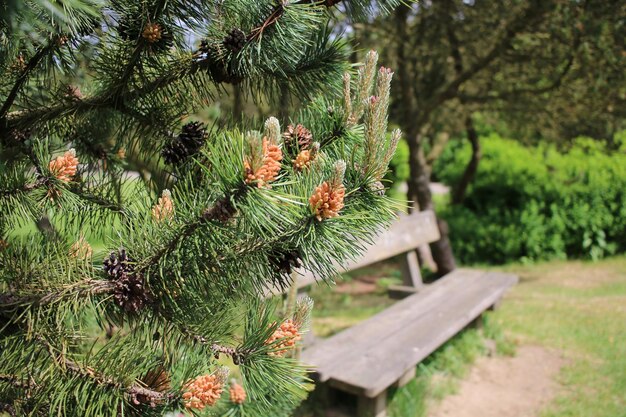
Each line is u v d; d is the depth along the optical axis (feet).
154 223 1.76
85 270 1.85
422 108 9.32
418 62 9.91
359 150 1.95
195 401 1.72
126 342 1.84
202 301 1.86
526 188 12.92
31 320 1.69
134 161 3.03
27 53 2.00
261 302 2.01
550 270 11.91
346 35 2.58
